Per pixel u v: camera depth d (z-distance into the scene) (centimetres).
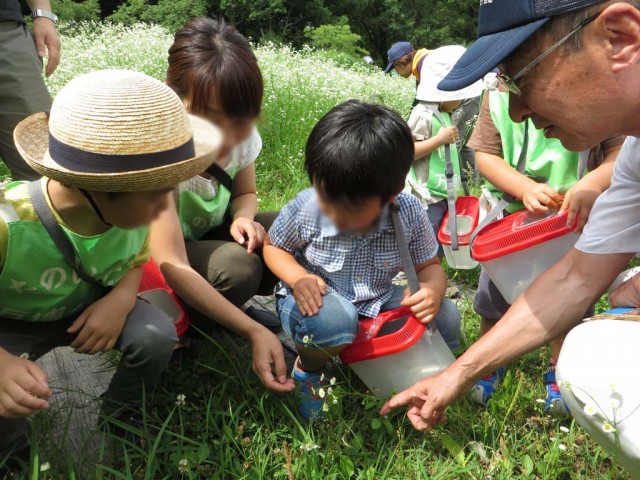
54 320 189
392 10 2703
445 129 350
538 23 142
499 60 146
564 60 145
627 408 156
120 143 138
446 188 346
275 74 737
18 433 177
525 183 237
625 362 160
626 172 179
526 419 216
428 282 213
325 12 2303
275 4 2041
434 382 185
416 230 218
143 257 195
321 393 191
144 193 148
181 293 216
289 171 479
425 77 364
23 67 272
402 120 192
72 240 169
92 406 215
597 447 199
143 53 813
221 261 233
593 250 182
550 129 167
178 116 149
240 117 211
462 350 256
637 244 180
